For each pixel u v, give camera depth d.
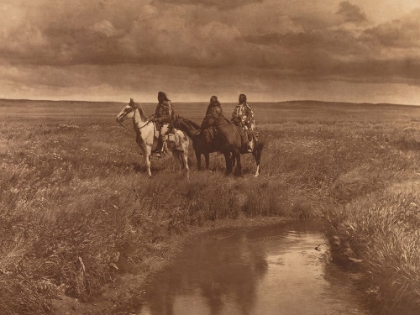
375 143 20.45
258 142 14.72
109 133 24.28
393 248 6.63
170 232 9.93
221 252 8.92
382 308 6.04
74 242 6.95
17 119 36.31
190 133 14.41
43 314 5.70
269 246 9.34
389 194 10.23
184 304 6.46
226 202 11.79
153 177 12.77
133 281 7.26
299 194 13.23
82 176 12.04
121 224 8.53
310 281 7.31
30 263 6.19
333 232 9.15
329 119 41.56
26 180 10.41
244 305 6.39
